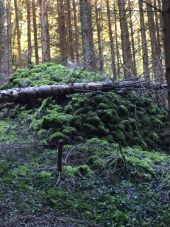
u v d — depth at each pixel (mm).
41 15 21547
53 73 11328
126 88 9648
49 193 6672
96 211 6363
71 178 7215
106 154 8047
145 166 7809
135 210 6477
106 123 9156
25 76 11773
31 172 7383
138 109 10156
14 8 29406
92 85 9578
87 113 9211
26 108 10508
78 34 27438
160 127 10172
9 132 9492
